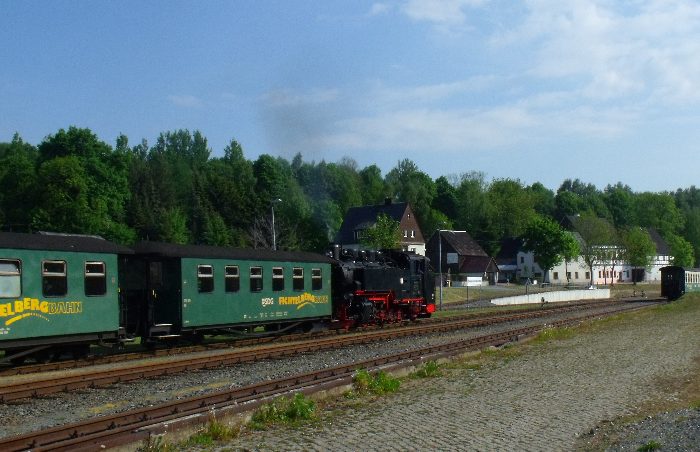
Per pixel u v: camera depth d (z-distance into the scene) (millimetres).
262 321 26062
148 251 22250
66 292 18875
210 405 12688
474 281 91812
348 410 13320
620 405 14820
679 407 14898
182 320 22672
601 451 10984
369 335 26172
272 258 26609
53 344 18734
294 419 12305
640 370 19484
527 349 24250
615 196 170000
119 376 16078
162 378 16766
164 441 10211
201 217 85688
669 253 134375
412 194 126312
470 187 128500
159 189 90750
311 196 122688
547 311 43406
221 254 24328
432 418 12797
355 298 31547
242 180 98875
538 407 14203
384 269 33156
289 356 21344
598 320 36594
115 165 73938
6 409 13109
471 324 33312
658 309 47812
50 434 10234
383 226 73938
